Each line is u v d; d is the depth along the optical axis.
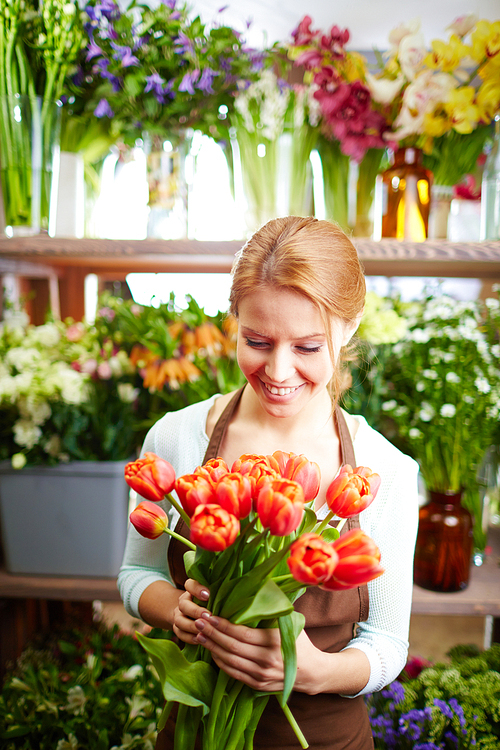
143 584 0.87
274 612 0.47
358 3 1.51
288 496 0.45
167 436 0.94
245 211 1.45
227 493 0.46
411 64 1.28
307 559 0.43
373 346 1.28
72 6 1.26
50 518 1.27
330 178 1.46
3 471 1.26
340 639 0.80
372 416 1.30
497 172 1.27
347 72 1.35
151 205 1.35
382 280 1.67
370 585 0.83
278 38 1.66
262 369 0.70
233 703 0.57
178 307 1.39
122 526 1.28
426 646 1.67
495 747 1.03
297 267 0.65
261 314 0.66
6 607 1.39
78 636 1.47
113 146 1.51
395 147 1.30
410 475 0.86
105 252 1.26
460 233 1.42
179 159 1.36
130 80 1.26
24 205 1.29
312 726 0.75
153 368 1.27
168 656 0.53
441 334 1.22
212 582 0.57
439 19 1.57
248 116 1.40
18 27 1.25
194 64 1.30
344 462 0.84
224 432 0.89
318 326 0.66
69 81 1.34
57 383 1.20
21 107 1.26
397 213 1.32
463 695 1.10
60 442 1.25
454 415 1.18
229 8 1.56
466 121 1.27
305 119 1.40
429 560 1.20
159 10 1.30
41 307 1.66
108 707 1.18
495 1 1.48
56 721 1.14
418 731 1.04
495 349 1.23
